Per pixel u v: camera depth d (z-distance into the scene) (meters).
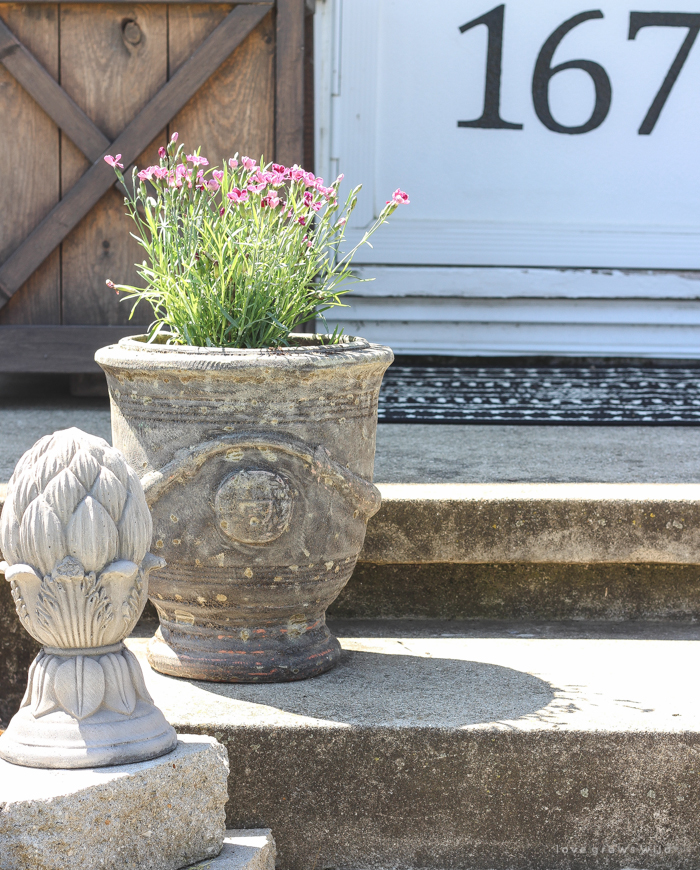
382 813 1.71
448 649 2.14
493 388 4.44
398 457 2.94
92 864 1.41
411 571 2.39
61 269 3.79
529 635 2.28
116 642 1.55
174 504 1.81
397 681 1.93
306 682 1.92
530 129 5.17
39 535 1.45
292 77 3.60
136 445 1.86
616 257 5.28
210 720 1.71
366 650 2.13
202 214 2.02
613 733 1.69
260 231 1.94
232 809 1.72
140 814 1.45
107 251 3.78
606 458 2.95
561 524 2.30
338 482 1.83
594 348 5.35
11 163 3.70
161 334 2.12
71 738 1.47
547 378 4.80
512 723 1.71
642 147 5.21
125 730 1.49
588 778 1.70
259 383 1.77
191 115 3.66
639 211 5.26
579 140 5.19
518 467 2.79
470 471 2.72
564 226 5.24
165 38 3.61
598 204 5.25
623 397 4.20
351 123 5.09
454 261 5.24
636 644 2.19
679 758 1.70
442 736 1.69
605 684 1.92
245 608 1.88
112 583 1.49
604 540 2.31
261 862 1.58
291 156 3.65
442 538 2.31
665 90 5.16
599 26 5.09
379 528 2.30
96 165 3.65
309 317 2.10
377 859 1.72
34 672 1.53
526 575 2.39
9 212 3.73
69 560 1.45
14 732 1.51
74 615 1.47
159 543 1.84
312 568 1.86
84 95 3.64
